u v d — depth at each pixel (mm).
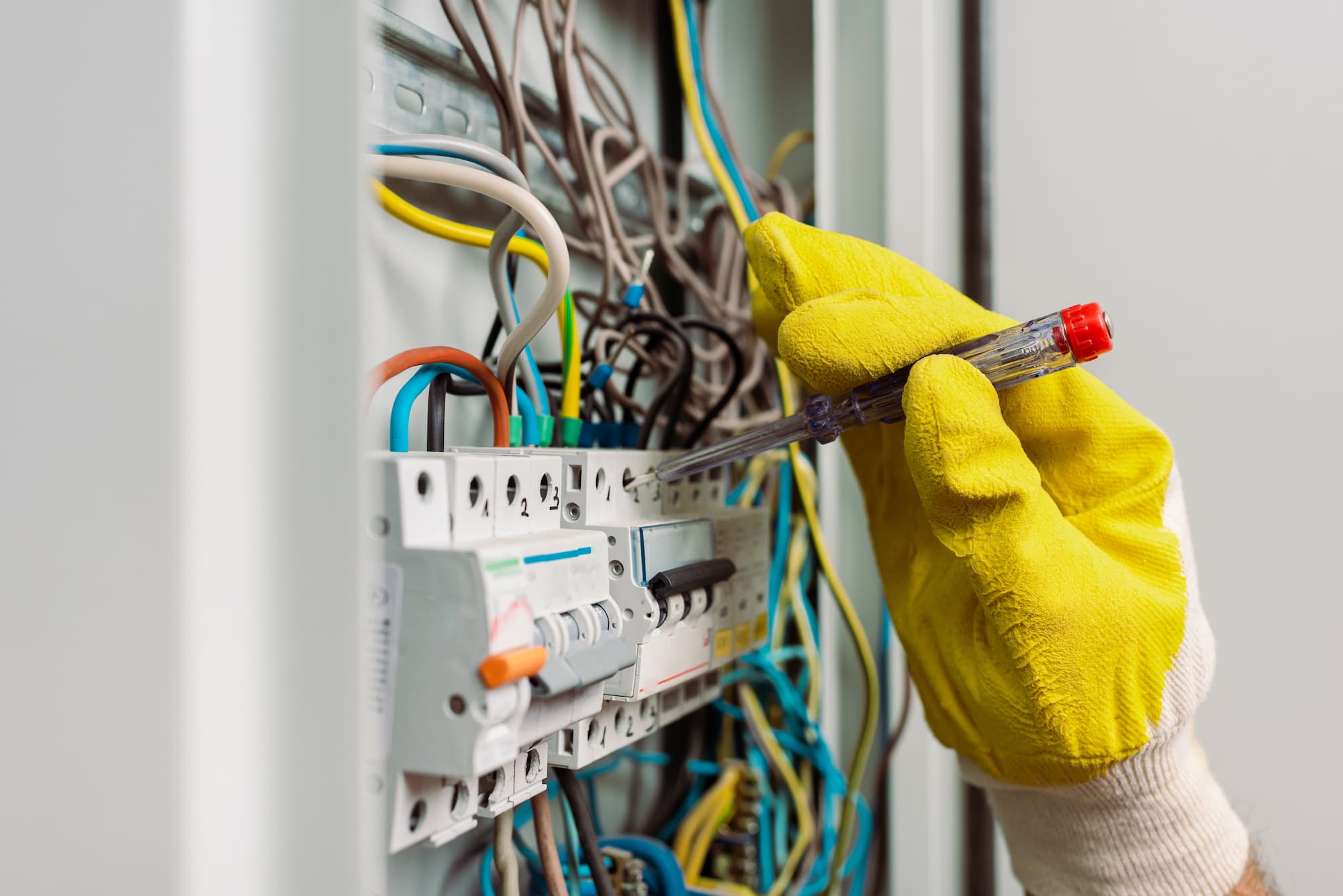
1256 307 784
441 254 637
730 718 898
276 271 288
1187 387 810
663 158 942
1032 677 480
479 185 464
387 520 380
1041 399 540
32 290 289
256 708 279
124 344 272
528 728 414
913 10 883
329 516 279
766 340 666
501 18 722
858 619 929
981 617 531
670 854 688
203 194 269
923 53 877
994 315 540
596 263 811
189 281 265
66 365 282
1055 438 546
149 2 271
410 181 614
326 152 283
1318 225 762
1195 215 806
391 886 578
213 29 274
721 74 1068
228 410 275
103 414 276
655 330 678
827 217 916
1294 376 771
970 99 886
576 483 510
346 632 276
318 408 282
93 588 276
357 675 274
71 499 280
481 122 667
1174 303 814
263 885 279
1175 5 812
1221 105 796
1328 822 757
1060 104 857
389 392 583
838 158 931
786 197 963
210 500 269
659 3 952
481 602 362
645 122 920
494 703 363
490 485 435
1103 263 841
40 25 289
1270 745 777
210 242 271
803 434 528
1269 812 776
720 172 808
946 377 465
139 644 268
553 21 690
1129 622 482
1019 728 501
